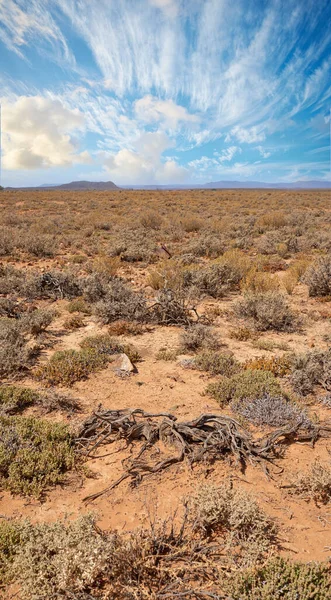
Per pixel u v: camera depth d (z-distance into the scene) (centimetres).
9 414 473
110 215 3092
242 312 870
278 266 1390
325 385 548
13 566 266
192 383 568
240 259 1286
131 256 1529
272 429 455
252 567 266
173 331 792
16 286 1055
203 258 1562
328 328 813
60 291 995
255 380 537
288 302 988
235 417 473
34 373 577
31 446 399
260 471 387
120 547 267
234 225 2389
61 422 453
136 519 323
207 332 727
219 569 266
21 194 6228
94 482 369
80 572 261
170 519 323
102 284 991
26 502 341
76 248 1797
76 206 4050
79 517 299
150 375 590
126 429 436
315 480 351
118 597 255
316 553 295
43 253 1609
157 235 2127
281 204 4297
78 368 575
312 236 1986
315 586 258
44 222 2423
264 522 305
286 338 757
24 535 291
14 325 690
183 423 425
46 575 264
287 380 566
